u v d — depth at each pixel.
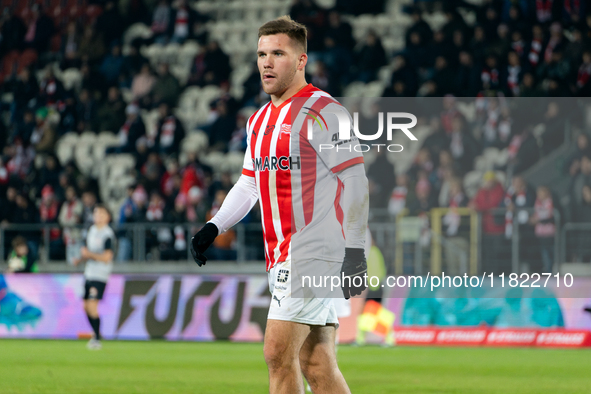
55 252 24.28
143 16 32.53
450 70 25.91
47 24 32.25
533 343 18.31
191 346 18.83
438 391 11.53
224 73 29.95
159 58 31.95
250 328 19.89
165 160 27.11
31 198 26.89
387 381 12.66
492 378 13.12
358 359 16.11
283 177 5.97
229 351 17.70
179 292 20.45
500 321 18.52
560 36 26.50
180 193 24.48
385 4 31.70
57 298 21.02
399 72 25.23
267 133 6.05
